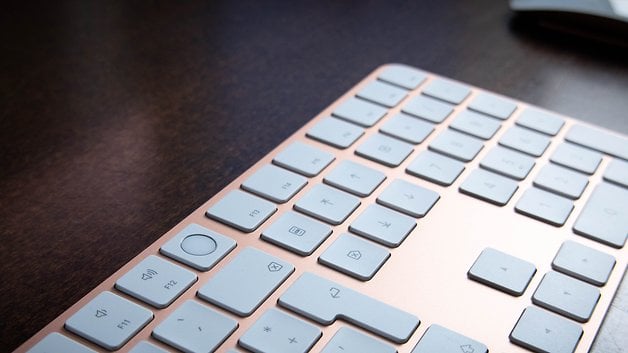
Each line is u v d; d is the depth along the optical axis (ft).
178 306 1.14
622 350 1.15
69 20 1.72
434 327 1.14
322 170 1.33
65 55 1.62
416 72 1.55
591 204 1.32
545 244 1.25
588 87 1.59
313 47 1.68
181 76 1.58
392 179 1.33
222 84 1.56
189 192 1.33
